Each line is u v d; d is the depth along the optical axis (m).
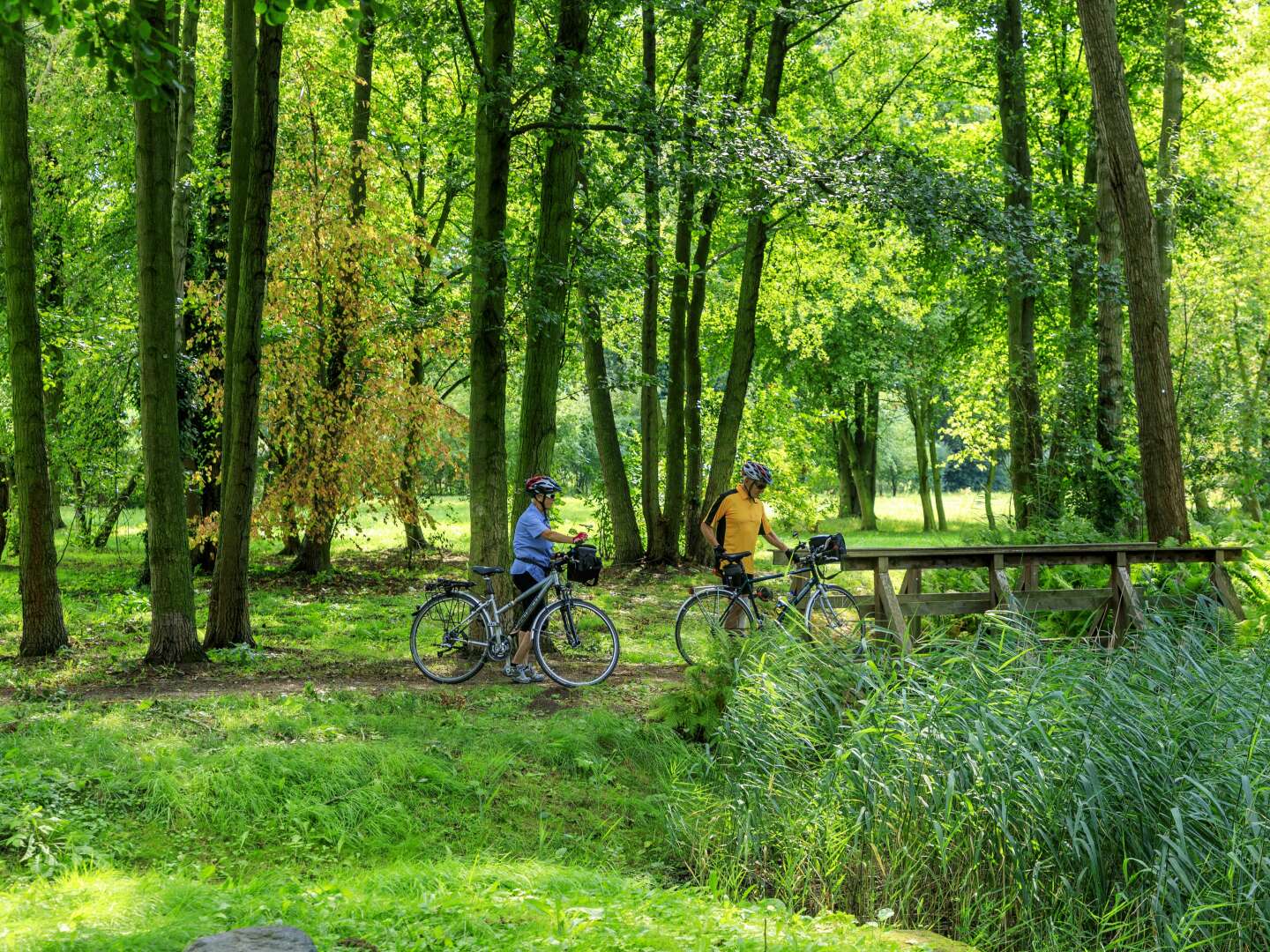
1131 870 5.69
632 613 14.93
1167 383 12.46
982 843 5.79
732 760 7.40
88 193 20.08
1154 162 21.69
